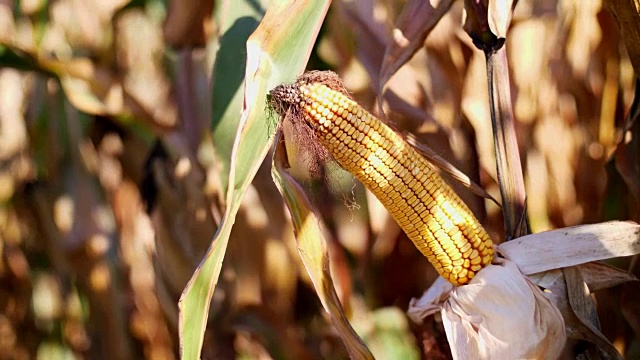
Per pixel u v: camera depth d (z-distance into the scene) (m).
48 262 1.43
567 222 1.33
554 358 1.03
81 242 1.39
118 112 1.33
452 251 1.01
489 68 1.10
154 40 1.33
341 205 1.29
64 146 1.40
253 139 0.98
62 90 1.39
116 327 1.39
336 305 1.06
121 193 1.37
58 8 1.33
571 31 1.31
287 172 1.05
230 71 1.27
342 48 1.30
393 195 0.97
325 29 1.30
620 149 1.30
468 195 1.32
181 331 0.97
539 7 1.32
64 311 1.42
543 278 1.06
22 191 1.41
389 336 1.32
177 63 1.33
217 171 1.30
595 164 1.32
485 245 1.02
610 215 1.36
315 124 0.93
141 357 1.40
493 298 1.01
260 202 1.31
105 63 1.33
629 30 1.09
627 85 1.32
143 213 1.37
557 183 1.32
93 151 1.38
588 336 1.06
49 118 1.40
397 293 1.32
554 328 1.02
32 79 1.40
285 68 0.99
